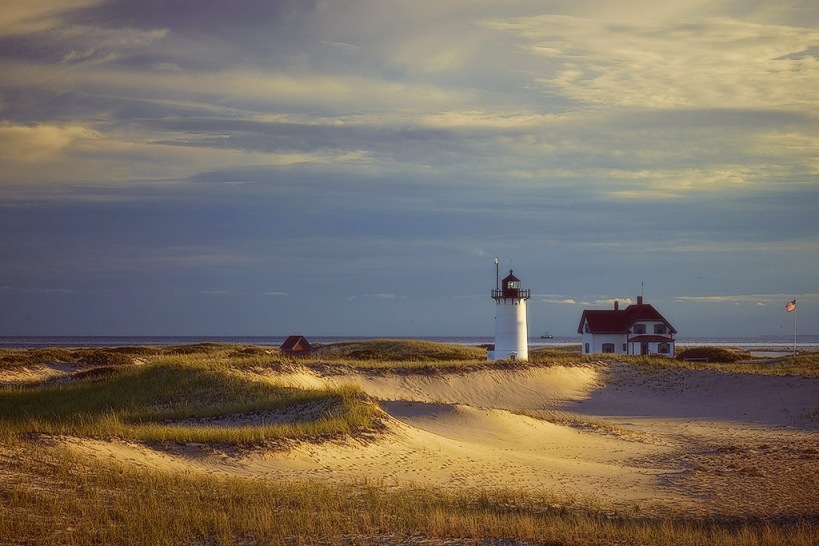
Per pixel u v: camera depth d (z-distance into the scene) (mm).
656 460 41750
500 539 21797
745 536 23453
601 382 72688
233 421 42188
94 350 106688
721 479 35625
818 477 36062
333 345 117062
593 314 106125
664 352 103188
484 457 38594
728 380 70688
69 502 22141
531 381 69625
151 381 53219
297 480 29219
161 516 21547
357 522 22688
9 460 25766
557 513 26703
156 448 32094
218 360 60531
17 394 51875
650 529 23906
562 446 45031
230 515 22250
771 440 49188
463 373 68312
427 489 29734
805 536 23875
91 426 34438
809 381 67125
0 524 19656
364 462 34312
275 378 56719
